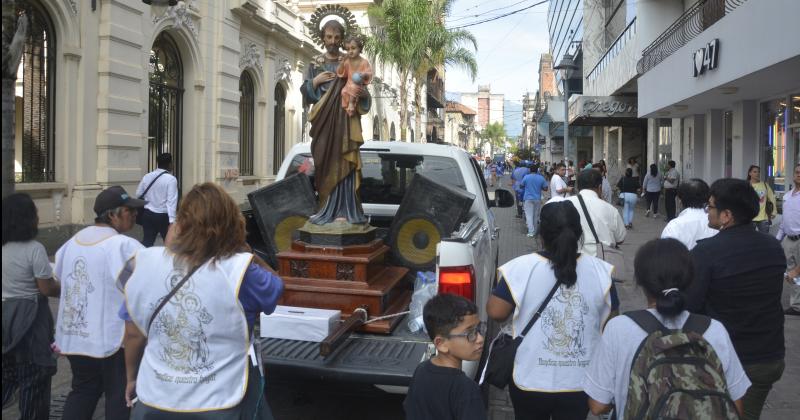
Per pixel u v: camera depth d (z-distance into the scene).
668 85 16.25
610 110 24.98
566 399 3.11
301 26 20.45
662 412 2.18
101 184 11.41
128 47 11.96
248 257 2.67
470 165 6.13
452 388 2.66
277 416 4.81
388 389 3.83
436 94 50.50
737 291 3.21
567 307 3.12
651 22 20.48
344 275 4.48
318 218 4.76
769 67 9.86
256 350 2.87
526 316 3.17
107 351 3.76
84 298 3.77
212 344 2.56
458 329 2.68
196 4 14.41
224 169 15.86
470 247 4.09
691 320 2.51
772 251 3.25
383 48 22.77
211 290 2.56
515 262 3.24
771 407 5.09
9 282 3.66
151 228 8.77
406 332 4.36
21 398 3.74
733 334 3.24
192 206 2.64
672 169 18.19
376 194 6.01
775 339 3.25
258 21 17.06
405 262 4.95
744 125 15.16
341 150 4.68
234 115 16.30
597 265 3.22
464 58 23.80
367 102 4.74
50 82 10.52
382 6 22.84
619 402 2.50
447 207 4.85
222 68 15.52
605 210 5.48
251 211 5.49
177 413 2.52
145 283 2.61
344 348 4.07
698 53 13.32
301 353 3.96
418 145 5.83
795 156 12.94
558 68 17.69
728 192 3.33
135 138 12.27
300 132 21.12
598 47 33.47
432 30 22.88
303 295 4.48
